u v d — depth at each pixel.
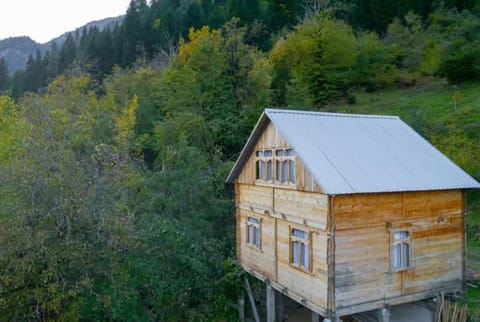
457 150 21.44
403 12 52.91
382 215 12.27
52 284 13.19
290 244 13.85
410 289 12.76
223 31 38.25
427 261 13.12
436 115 31.19
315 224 12.23
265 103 29.64
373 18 54.06
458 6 51.44
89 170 15.50
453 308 13.09
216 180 21.47
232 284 17.95
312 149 12.84
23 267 12.78
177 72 30.44
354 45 41.06
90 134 23.91
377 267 12.19
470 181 13.47
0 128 22.69
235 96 29.83
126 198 18.02
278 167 14.48
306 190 12.57
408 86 42.00
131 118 27.44
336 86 39.06
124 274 15.03
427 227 13.12
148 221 17.98
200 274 17.50
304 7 50.44
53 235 14.02
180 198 19.36
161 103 32.09
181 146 21.34
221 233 20.36
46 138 17.06
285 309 19.02
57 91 32.59
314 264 12.44
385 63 43.78
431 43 43.84
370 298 12.07
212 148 25.80
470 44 39.12
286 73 35.38
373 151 13.61
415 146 14.62
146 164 27.53
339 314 11.57
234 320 17.77
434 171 13.41
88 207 14.62
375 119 15.83
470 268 17.16
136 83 36.78
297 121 14.28
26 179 13.98
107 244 14.77
